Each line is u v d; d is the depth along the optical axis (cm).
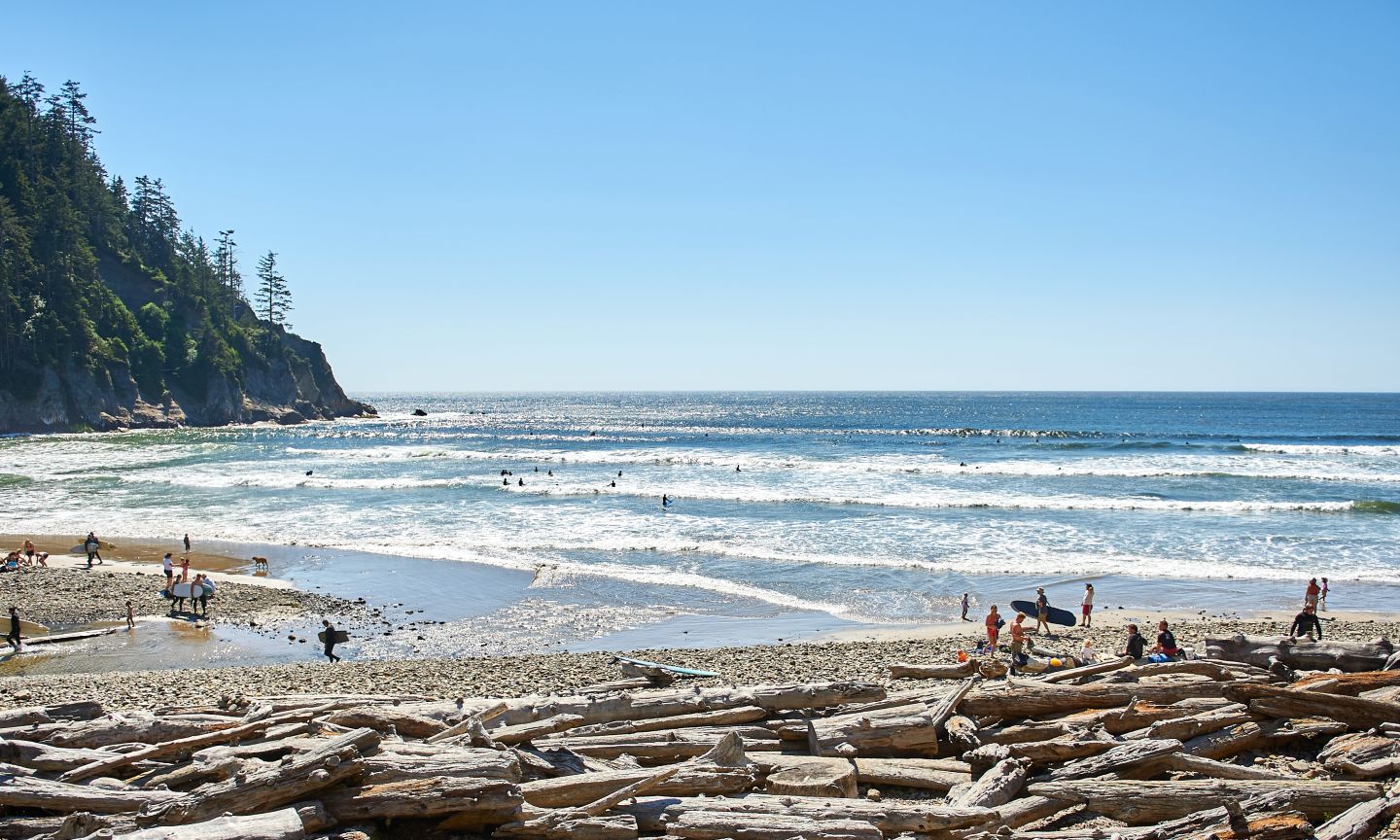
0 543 3631
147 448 8856
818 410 19862
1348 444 8225
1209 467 6094
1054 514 4159
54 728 941
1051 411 17862
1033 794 839
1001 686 1130
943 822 761
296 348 16450
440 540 3631
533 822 752
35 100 13175
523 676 1706
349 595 2748
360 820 751
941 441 9244
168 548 3512
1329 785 821
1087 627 2284
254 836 656
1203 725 959
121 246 13662
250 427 13275
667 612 2523
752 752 977
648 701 1095
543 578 2928
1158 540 3525
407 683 1638
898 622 2403
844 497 4747
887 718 983
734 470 6394
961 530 3753
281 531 3903
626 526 3912
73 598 2688
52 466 6875
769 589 2770
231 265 15538
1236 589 2753
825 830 729
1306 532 3669
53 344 10981
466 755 826
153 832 652
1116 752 899
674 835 752
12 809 795
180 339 13088
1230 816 746
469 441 10162
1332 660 1236
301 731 949
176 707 1112
